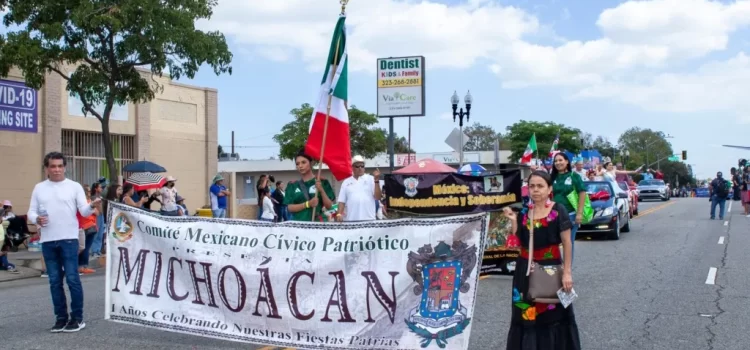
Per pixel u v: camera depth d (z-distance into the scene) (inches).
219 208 895.7
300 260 262.5
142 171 805.2
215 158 1114.7
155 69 685.9
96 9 645.9
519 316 215.5
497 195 425.7
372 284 251.6
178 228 285.0
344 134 349.7
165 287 286.2
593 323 325.1
